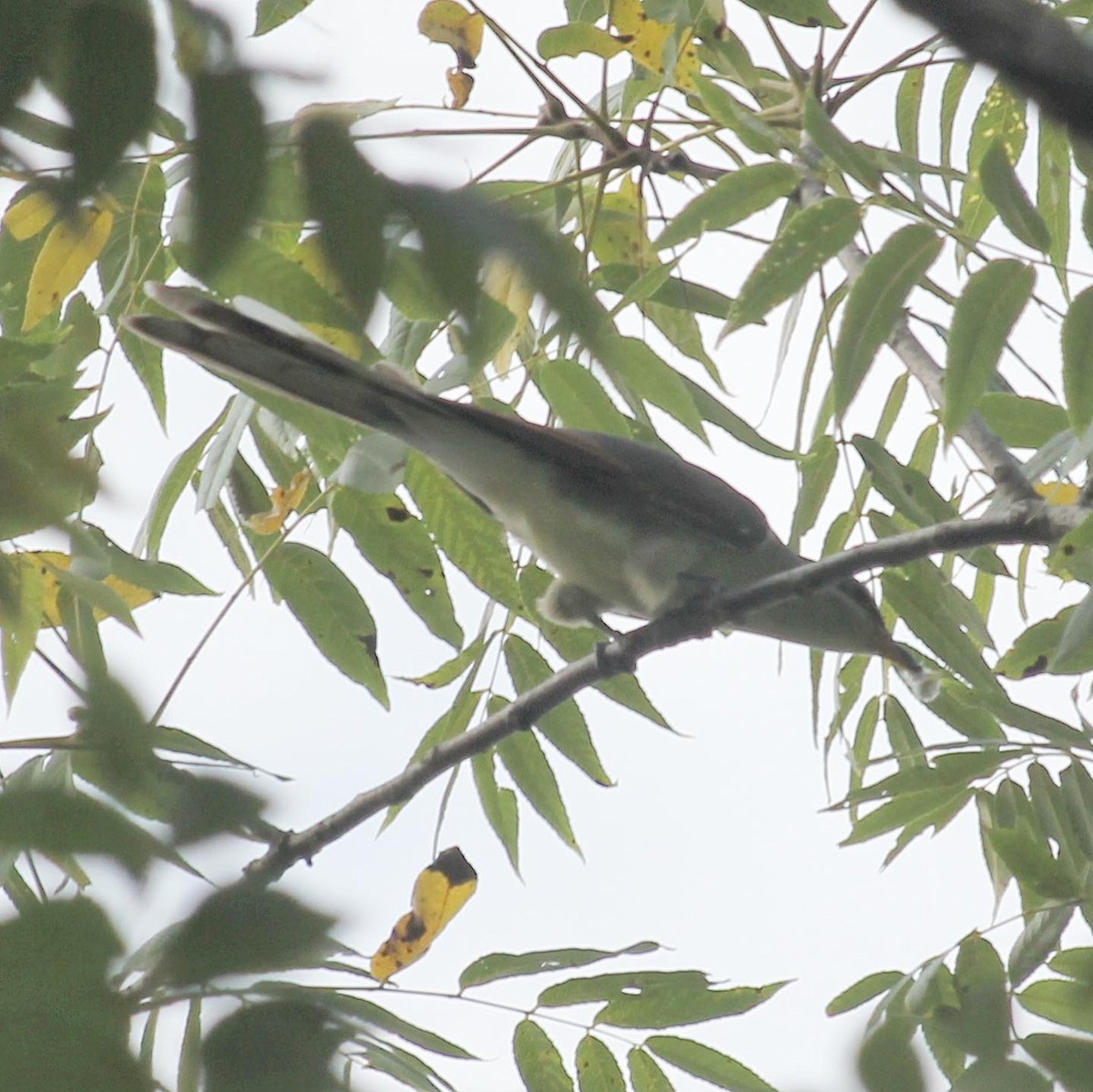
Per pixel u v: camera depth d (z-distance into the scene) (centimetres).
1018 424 870
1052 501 790
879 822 757
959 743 720
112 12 238
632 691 855
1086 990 542
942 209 705
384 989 534
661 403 821
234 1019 337
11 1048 282
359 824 754
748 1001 647
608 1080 648
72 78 238
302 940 305
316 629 816
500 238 244
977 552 916
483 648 861
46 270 667
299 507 862
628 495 882
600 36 875
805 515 891
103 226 665
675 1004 648
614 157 896
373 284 243
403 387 777
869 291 623
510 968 602
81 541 348
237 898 306
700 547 904
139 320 692
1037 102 216
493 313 267
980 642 852
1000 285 613
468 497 872
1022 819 756
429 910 695
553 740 845
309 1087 335
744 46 911
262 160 241
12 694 581
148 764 336
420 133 289
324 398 752
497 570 870
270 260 379
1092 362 618
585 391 827
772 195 729
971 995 545
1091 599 636
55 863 322
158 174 674
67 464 328
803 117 657
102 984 291
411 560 832
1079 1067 491
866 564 764
